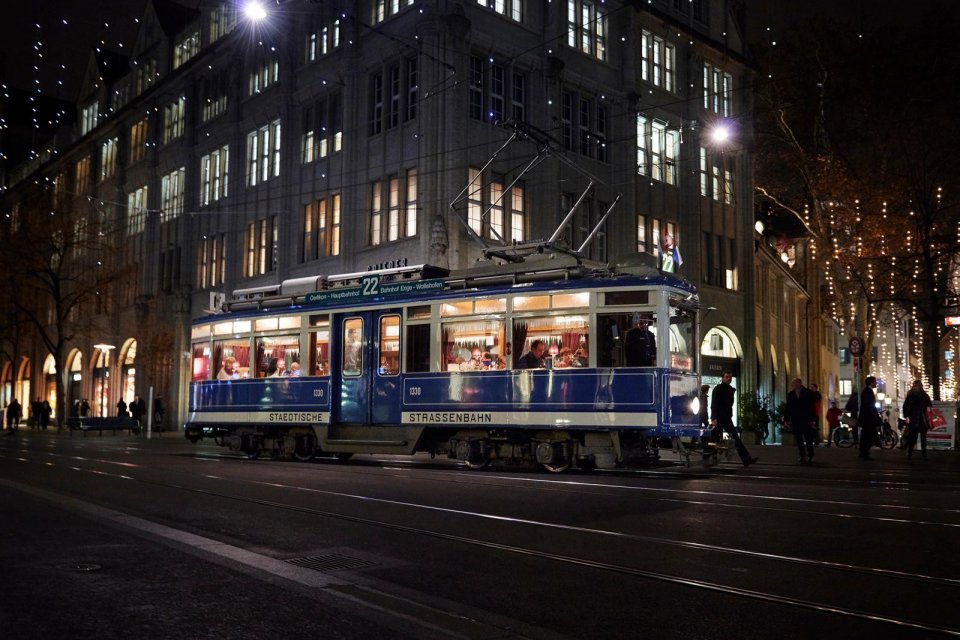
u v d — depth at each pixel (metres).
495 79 30.69
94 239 48.75
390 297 18.75
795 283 48.84
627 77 35.00
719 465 18.97
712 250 38.59
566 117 32.91
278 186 37.06
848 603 6.16
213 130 42.38
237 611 5.74
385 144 31.30
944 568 7.31
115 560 7.41
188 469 17.06
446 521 9.91
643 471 17.11
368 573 7.14
